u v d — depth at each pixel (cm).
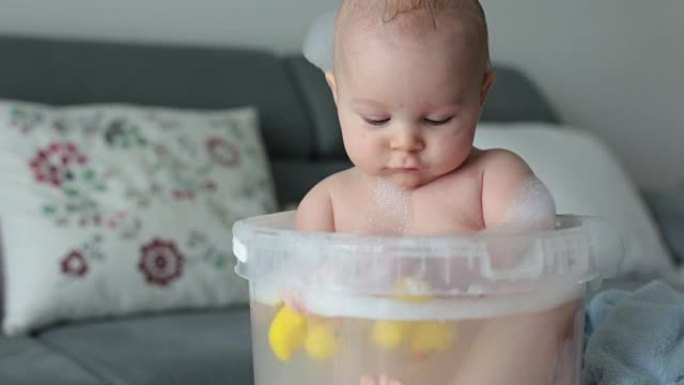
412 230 77
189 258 165
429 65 71
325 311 66
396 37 71
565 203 199
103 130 170
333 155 211
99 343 141
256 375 73
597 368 82
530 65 268
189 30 220
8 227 158
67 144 165
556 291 68
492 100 231
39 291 152
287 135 205
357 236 65
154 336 144
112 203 163
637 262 202
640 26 285
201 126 182
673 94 292
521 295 66
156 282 161
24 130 164
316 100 211
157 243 163
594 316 93
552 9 270
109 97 184
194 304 164
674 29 291
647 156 289
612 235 84
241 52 209
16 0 200
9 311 154
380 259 65
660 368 80
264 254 70
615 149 284
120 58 190
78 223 158
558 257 68
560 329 69
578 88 276
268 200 182
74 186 162
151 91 189
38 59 180
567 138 217
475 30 73
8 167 161
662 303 89
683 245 229
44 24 203
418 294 64
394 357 65
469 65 72
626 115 285
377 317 65
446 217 77
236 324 152
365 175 81
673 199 237
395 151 73
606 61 280
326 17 85
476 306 65
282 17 231
